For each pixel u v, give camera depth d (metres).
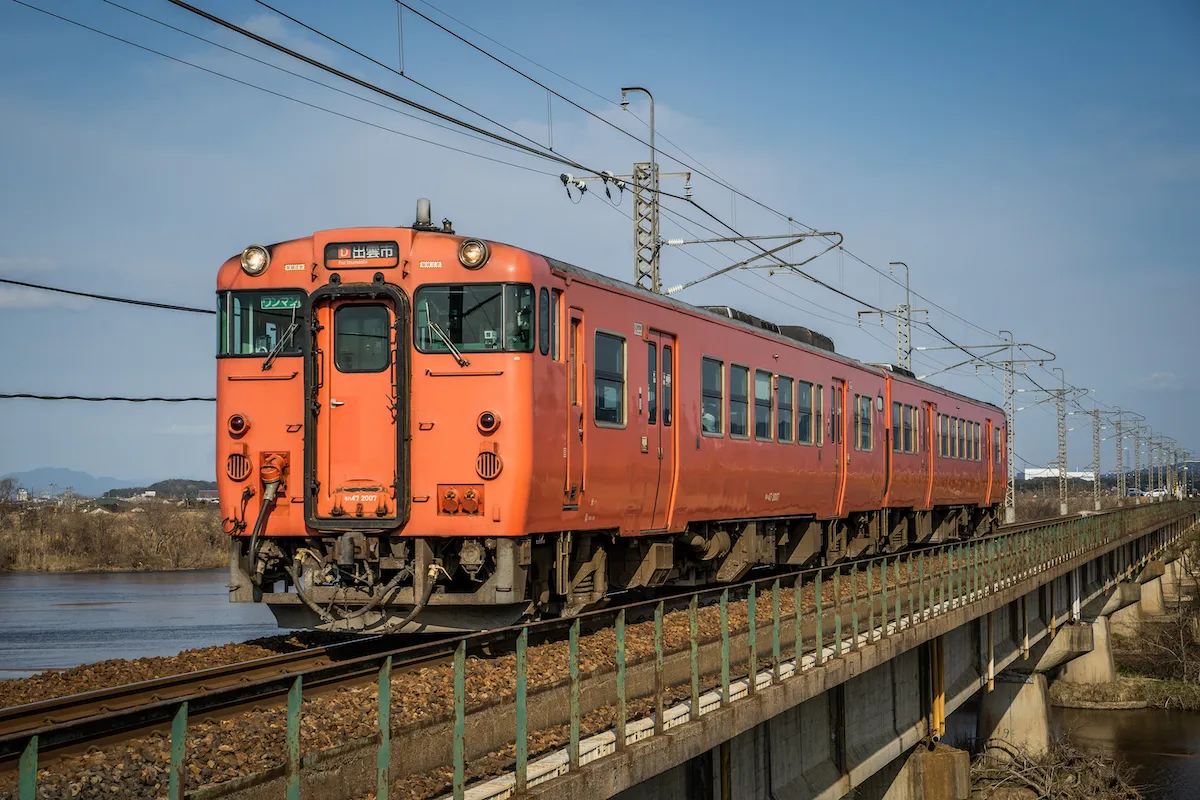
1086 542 36.44
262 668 10.40
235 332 11.51
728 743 12.12
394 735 7.35
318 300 11.16
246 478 11.28
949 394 29.70
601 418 12.69
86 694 8.60
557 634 12.35
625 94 23.30
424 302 11.09
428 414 10.97
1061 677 47.25
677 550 16.06
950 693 22.94
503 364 10.91
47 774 6.27
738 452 16.53
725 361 16.30
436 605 10.97
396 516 10.84
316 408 11.10
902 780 21.36
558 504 11.59
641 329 13.75
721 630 10.63
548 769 7.86
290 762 5.90
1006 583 24.72
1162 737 40.56
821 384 20.31
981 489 33.31
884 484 23.77
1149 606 60.38
